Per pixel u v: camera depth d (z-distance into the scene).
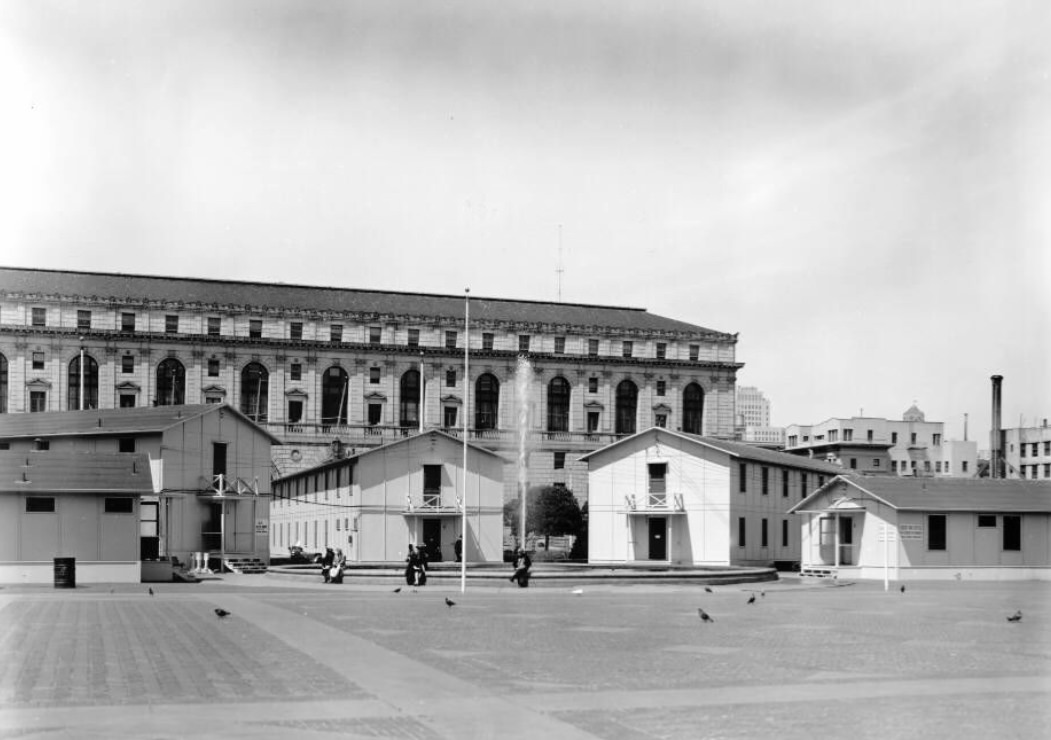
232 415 86.19
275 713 17.50
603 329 159.88
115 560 59.81
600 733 16.03
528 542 125.56
